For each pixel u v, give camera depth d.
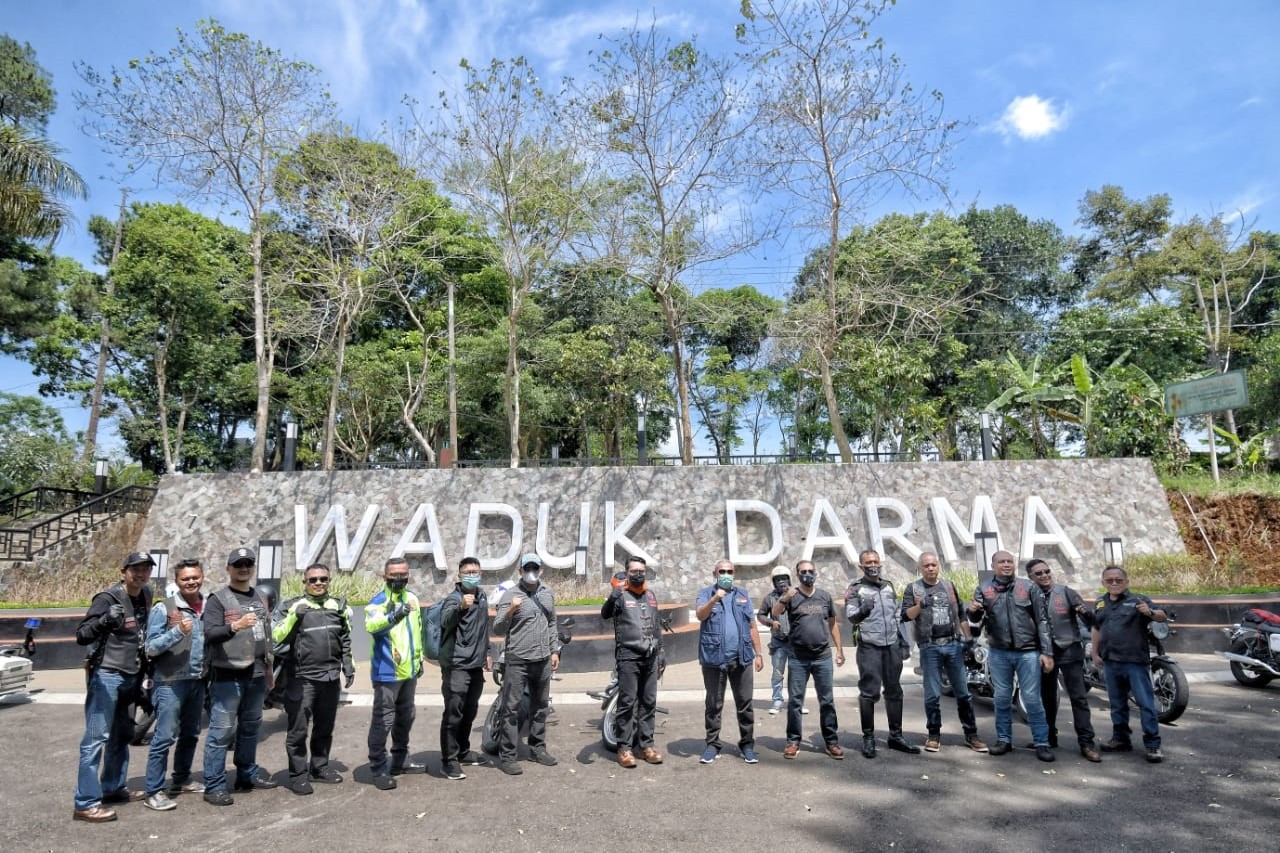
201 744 8.03
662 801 5.99
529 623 7.04
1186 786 6.17
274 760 7.21
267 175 19.09
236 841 5.17
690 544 17.80
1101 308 31.05
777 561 17.59
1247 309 36.31
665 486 18.27
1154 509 18.44
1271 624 9.89
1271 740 7.46
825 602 7.37
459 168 19.45
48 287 24.50
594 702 10.02
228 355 28.91
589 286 32.06
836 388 30.03
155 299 26.95
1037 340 34.41
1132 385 23.30
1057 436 30.33
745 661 7.07
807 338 21.05
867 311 21.92
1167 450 22.39
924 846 5.05
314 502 17.89
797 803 5.91
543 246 20.31
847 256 21.91
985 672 9.23
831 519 17.80
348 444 31.03
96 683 5.63
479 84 18.53
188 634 5.89
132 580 5.80
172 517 17.80
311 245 21.33
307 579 6.45
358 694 10.38
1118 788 6.17
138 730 7.91
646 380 28.95
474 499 18.00
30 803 5.93
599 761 7.16
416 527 17.44
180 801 5.98
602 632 12.53
